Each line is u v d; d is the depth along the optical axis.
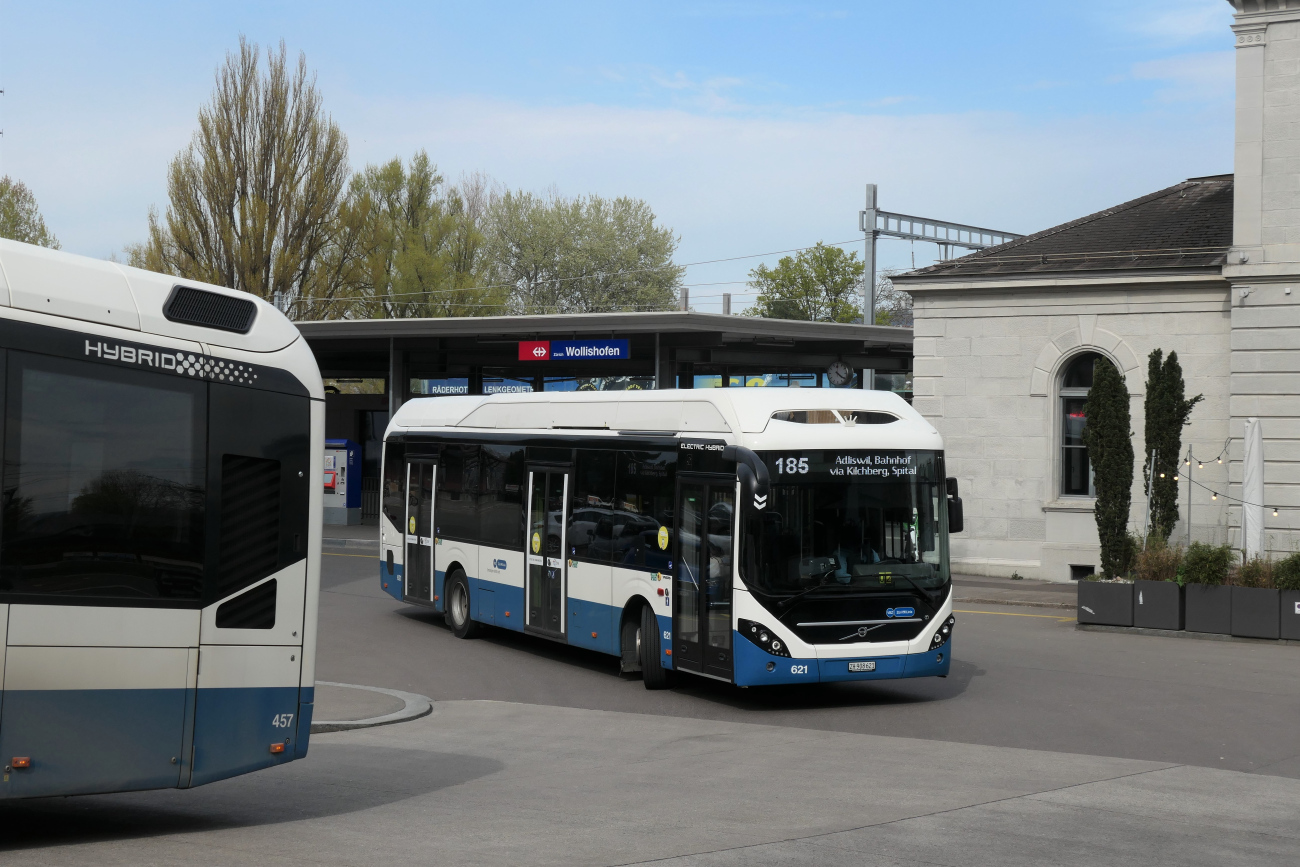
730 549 13.43
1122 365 25.36
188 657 7.76
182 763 7.73
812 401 13.82
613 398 15.92
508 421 18.09
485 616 18.34
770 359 37.00
